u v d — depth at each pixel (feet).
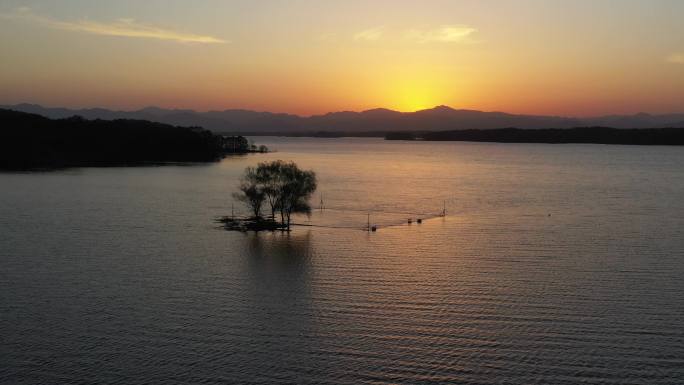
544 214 442.09
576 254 308.81
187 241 336.90
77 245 323.37
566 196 556.10
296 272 273.75
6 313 219.41
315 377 172.76
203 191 551.18
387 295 240.73
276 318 215.72
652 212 451.53
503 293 243.60
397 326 208.54
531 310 223.92
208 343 194.90
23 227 369.91
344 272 274.16
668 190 606.55
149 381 169.99
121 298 236.63
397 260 295.28
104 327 207.21
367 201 516.32
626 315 219.00
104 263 287.28
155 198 503.20
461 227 386.32
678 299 236.43
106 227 373.81
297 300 234.79
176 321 212.84
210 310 224.12
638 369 176.96
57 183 599.98
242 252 311.47
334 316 218.18
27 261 288.92
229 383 169.37
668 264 288.92
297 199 385.09
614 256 304.71
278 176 385.70
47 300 233.76
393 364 180.45
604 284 256.32
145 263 287.89
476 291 246.27
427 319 214.90
